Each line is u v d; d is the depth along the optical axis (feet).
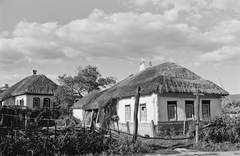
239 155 48.08
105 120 94.07
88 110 112.16
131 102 85.25
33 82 156.25
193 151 52.60
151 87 75.77
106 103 95.40
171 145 56.54
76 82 159.53
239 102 123.13
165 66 90.79
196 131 57.31
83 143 48.91
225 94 85.10
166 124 74.02
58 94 147.54
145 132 76.74
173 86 76.84
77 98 156.15
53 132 49.39
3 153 43.70
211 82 89.40
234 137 59.31
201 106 81.56
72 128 50.80
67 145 47.85
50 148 46.78
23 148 45.11
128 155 48.29
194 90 79.00
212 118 62.03
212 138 58.49
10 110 96.99
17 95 161.68
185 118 77.66
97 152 48.75
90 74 165.48
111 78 176.65
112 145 50.06
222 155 48.16
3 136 45.06
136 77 99.14
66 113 131.13
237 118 63.26
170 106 76.59
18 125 93.76
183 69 90.53
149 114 76.84
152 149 52.44
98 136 50.85
